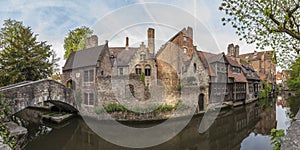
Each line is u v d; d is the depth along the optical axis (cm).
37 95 1071
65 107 1343
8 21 1928
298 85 1556
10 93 923
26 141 933
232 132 1073
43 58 1792
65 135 1044
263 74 3388
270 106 2078
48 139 991
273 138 250
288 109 1809
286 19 334
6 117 812
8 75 1571
